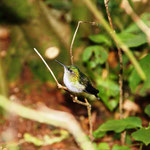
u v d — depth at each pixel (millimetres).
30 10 11266
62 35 10750
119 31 9156
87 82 5613
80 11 10094
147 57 6609
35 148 8805
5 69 11953
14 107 3609
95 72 9461
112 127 6832
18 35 12078
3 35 13477
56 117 4770
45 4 11281
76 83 5496
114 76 9414
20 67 11969
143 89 6582
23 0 11164
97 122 10078
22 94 11109
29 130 9453
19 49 12070
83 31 10586
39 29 11258
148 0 9188
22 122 9562
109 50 9688
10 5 11352
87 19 9797
